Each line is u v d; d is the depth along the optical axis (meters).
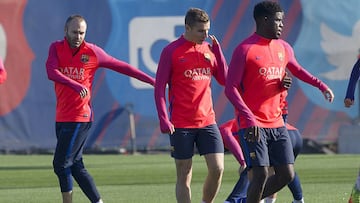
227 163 58.75
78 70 28.86
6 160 63.22
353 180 45.00
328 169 52.34
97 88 66.31
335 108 66.56
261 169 24.50
